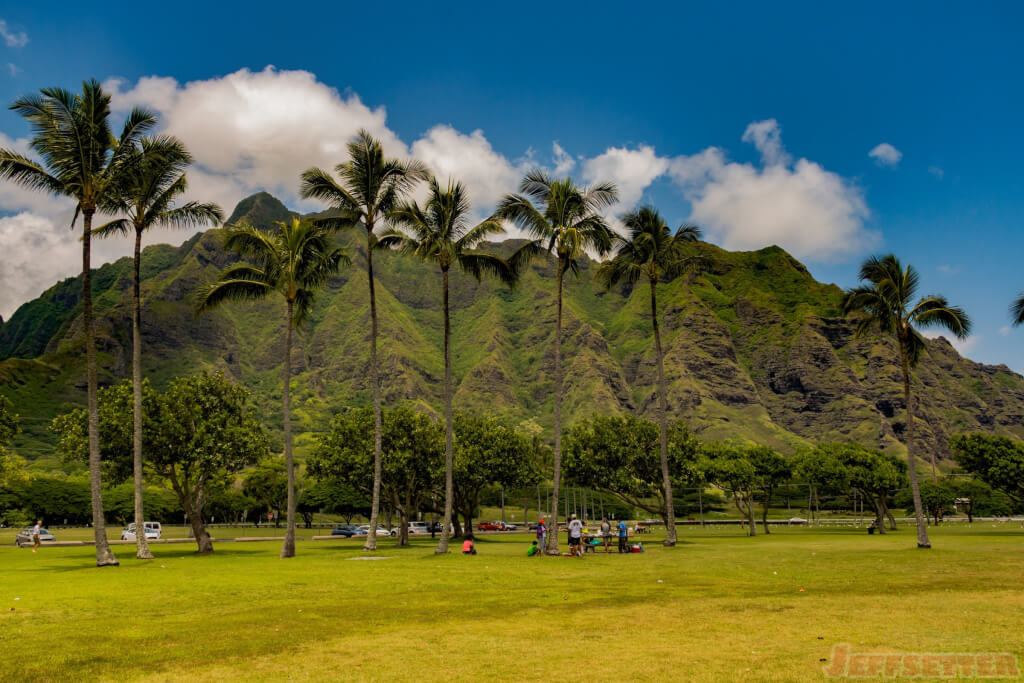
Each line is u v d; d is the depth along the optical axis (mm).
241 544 65562
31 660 12836
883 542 54562
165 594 22344
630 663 12242
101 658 12977
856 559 36094
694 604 19469
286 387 42969
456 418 73312
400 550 50000
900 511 184250
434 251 42188
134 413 41594
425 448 60094
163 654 13281
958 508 160375
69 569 33125
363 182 43938
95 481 35250
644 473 65500
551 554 40281
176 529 114750
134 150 38312
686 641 14141
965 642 13734
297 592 22891
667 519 52531
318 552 47438
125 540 74125
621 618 17109
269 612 18484
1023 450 74125
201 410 48844
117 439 45719
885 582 24719
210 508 134500
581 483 64750
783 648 13352
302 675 11617
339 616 17734
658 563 34844
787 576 27469
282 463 140000
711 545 53312
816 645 13586
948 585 23516
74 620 17328
